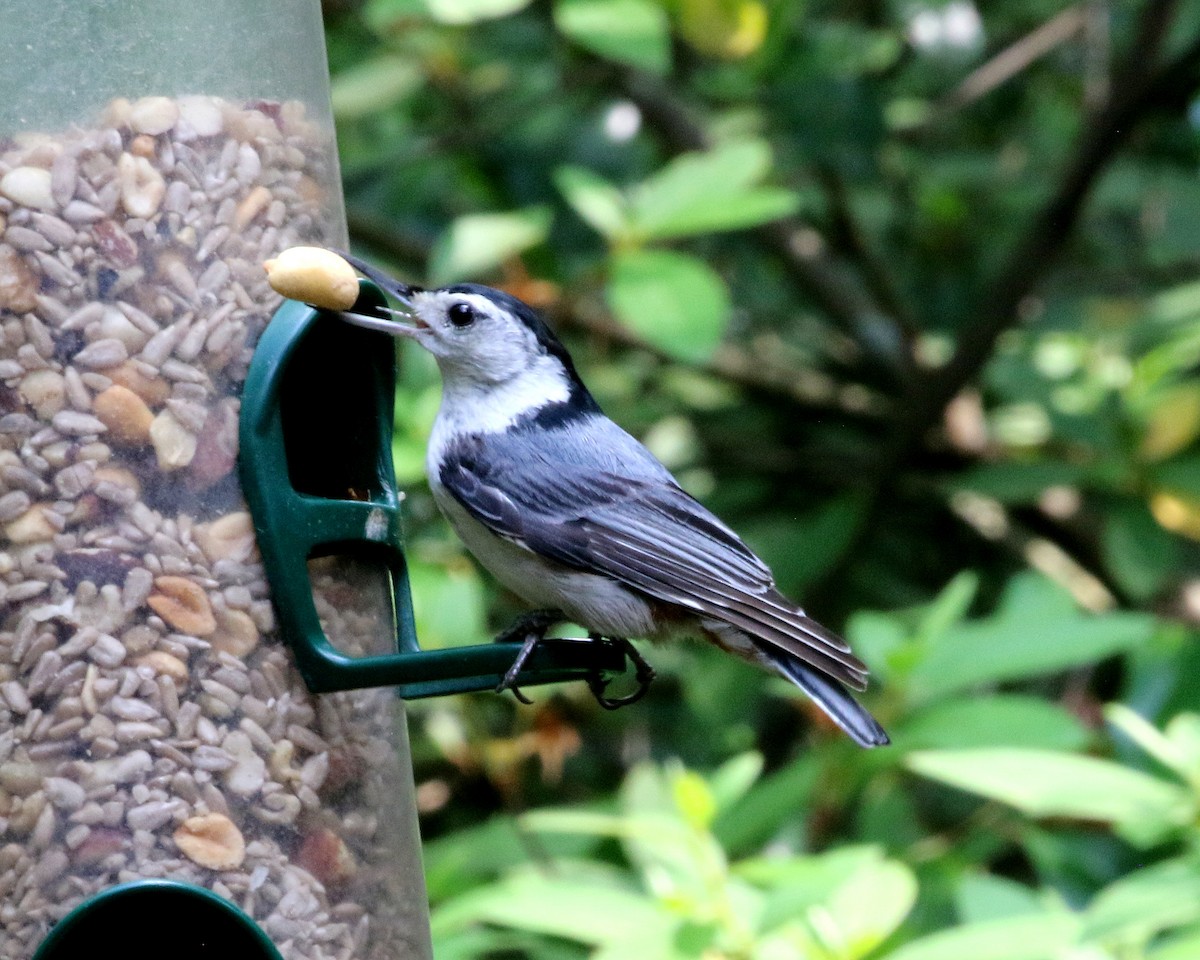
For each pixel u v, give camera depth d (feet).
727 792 24.50
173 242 21.13
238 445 21.02
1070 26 44.42
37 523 20.33
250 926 20.10
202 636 20.59
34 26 20.83
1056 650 27.48
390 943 21.86
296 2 23.06
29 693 20.13
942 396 41.55
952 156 46.62
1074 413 39.63
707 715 39.70
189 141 21.42
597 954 21.85
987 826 31.04
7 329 20.48
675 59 44.55
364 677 21.02
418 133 44.32
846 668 24.53
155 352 20.84
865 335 45.75
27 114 20.79
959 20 47.06
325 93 23.75
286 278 21.12
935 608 30.83
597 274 32.37
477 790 36.68
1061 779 23.45
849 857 22.41
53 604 20.27
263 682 20.84
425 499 35.12
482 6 33.58
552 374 27.17
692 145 43.37
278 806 20.83
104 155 20.95
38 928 19.90
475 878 29.53
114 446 20.59
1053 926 21.16
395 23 38.37
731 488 43.47
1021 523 44.65
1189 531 38.45
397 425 29.53
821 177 44.42
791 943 22.03
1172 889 20.84
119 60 21.13
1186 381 42.50
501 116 42.68
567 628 33.99
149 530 20.56
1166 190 47.29
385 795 22.15
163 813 20.27
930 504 43.73
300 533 21.08
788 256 45.68
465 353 26.58
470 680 23.39
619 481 26.20
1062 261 47.91
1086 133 40.37
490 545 26.25
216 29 21.84
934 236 47.60
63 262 20.68
